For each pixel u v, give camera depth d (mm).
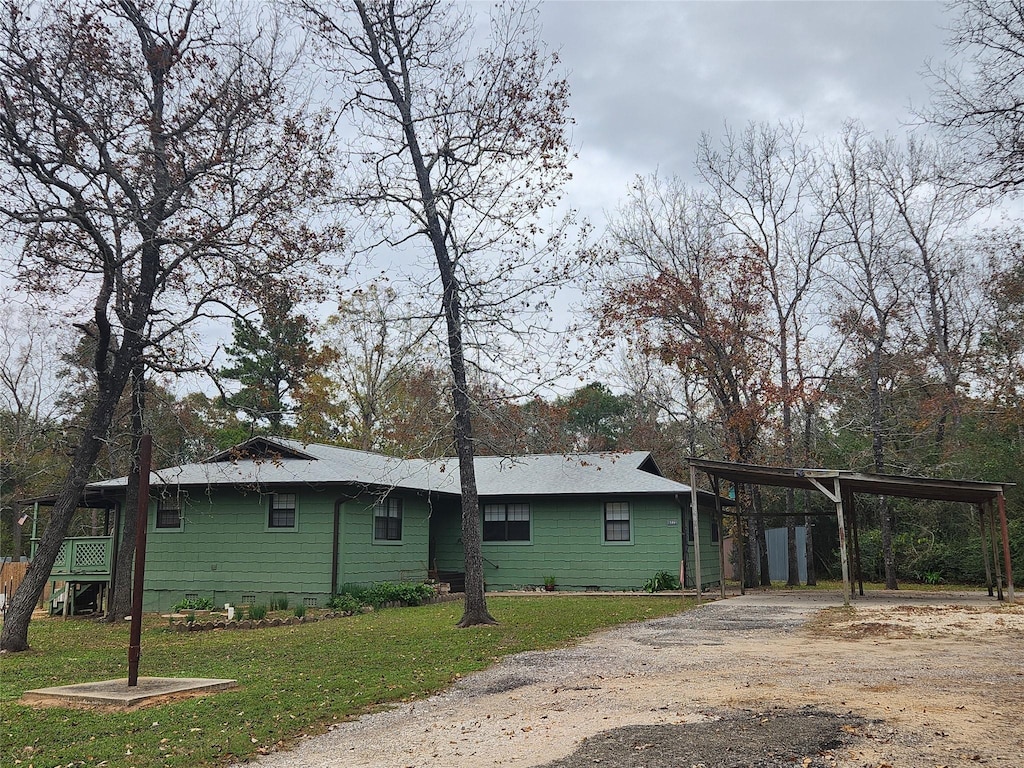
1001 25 11750
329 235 18422
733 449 28078
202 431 30406
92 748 7074
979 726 6543
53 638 16734
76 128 15703
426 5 16844
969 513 28906
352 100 17141
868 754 5875
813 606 18422
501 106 16406
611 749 6355
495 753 6504
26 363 41031
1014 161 12016
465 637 13797
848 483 18719
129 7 16703
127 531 20391
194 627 17094
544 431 17516
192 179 17234
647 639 13141
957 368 31734
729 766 5742
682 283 28203
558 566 25922
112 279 16188
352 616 18547
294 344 31078
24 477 40844
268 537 21344
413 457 17844
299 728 7699
